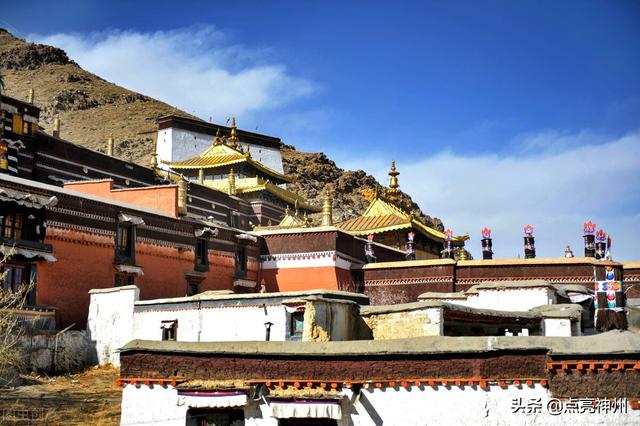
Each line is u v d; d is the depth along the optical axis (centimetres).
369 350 1977
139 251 4653
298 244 5519
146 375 2170
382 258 6019
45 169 6119
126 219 4522
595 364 1794
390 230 6538
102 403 3177
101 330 3934
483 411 1864
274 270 5566
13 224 3966
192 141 12131
